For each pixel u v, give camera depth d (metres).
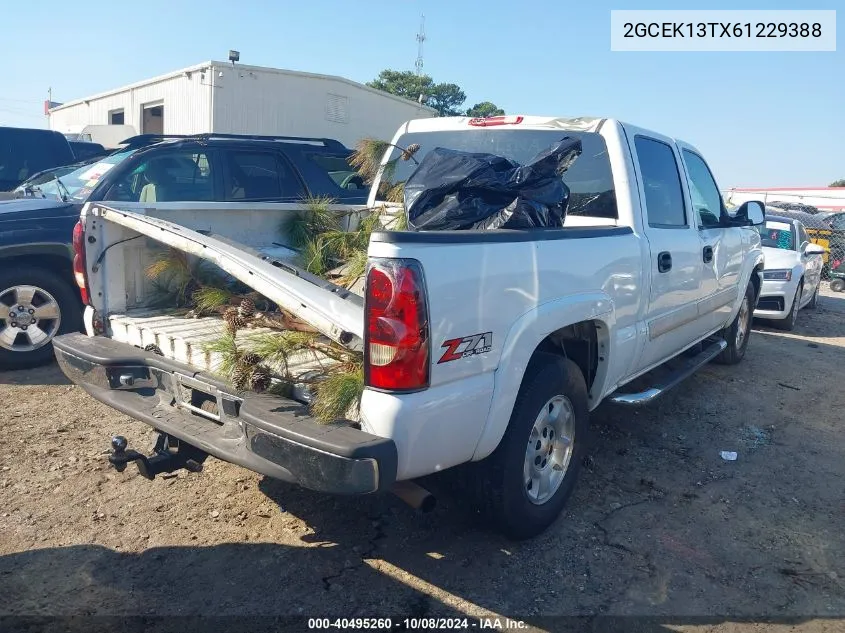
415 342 2.72
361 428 2.79
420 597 3.20
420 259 2.75
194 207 4.35
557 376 3.53
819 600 3.28
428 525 3.80
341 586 3.25
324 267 4.57
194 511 3.86
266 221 4.82
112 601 3.09
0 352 6.14
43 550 3.46
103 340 3.93
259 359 3.12
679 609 3.18
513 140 4.88
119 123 18.25
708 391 6.51
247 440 2.94
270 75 14.63
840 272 16.08
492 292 3.06
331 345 3.19
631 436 5.24
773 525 3.99
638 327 4.38
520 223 3.63
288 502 3.98
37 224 6.15
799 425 5.71
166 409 3.49
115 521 3.74
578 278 3.65
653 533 3.83
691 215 5.28
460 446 3.00
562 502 3.77
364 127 16.83
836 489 4.50
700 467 4.75
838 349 8.92
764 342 9.07
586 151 4.57
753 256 6.86
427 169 3.85
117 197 6.48
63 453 4.53
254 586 3.22
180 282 4.25
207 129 14.12
